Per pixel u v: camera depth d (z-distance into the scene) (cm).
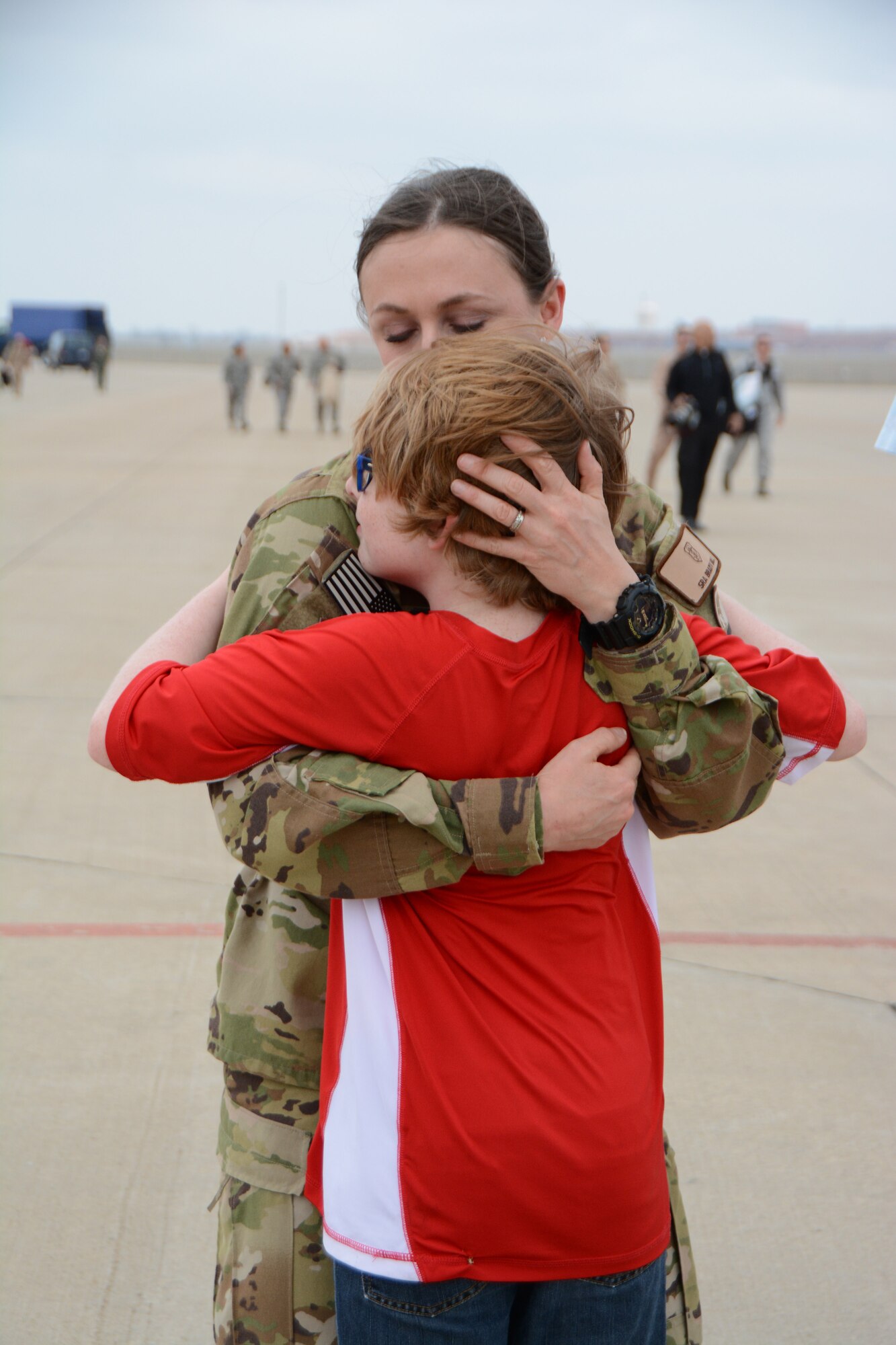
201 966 305
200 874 356
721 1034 281
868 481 1473
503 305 134
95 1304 198
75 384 3784
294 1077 132
